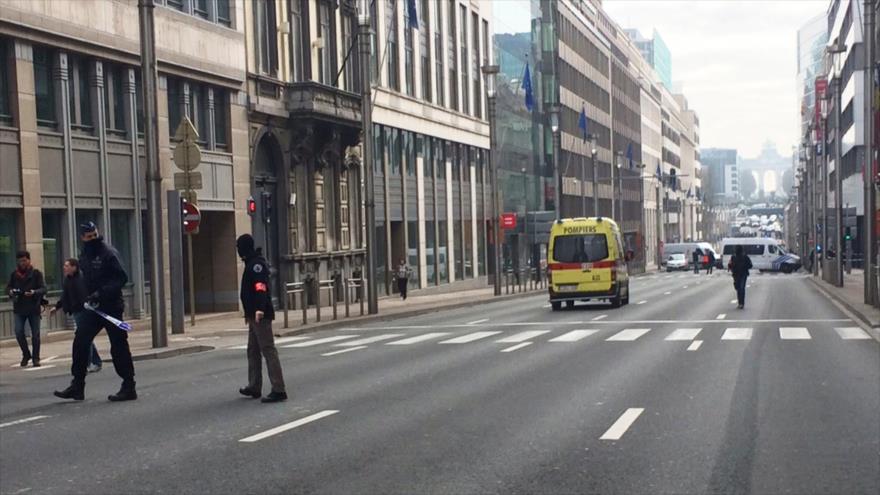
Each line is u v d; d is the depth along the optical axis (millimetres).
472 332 25453
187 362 19219
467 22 65188
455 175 61969
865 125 32062
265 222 36094
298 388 14508
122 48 27625
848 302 32812
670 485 8109
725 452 9406
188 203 25266
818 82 62812
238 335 26172
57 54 25328
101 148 26938
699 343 20625
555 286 34500
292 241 38562
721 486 8062
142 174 28891
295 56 39438
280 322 29984
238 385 15023
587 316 30594
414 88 54375
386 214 49562
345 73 44781
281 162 38000
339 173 43219
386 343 22750
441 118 58344
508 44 76125
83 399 13578
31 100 24266
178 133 24422
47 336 24172
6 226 23547
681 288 53281
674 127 178500
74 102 26172
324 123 39750
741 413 11664
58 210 25375
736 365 16578
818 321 26734
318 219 40844
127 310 28109
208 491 8070
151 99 21609
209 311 34312
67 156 25500
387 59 50125
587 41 103875
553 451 9539
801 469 8664
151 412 12336
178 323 25000
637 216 132375
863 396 12922
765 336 22156
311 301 40062
